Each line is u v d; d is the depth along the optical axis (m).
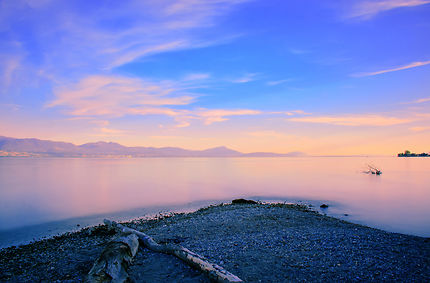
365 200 30.47
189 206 28.17
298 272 8.59
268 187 43.94
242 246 11.67
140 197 33.97
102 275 7.89
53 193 36.59
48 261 11.20
